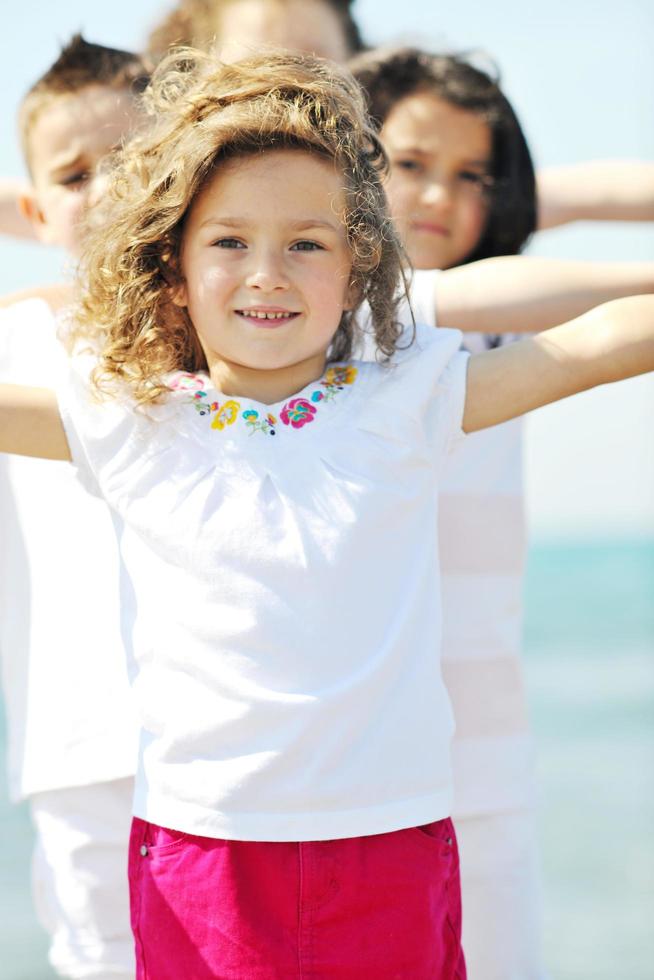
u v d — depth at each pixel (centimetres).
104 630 340
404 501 273
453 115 410
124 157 300
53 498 348
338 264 278
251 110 272
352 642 263
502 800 368
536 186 427
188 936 263
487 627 371
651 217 439
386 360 283
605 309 281
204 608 265
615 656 2544
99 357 286
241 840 260
